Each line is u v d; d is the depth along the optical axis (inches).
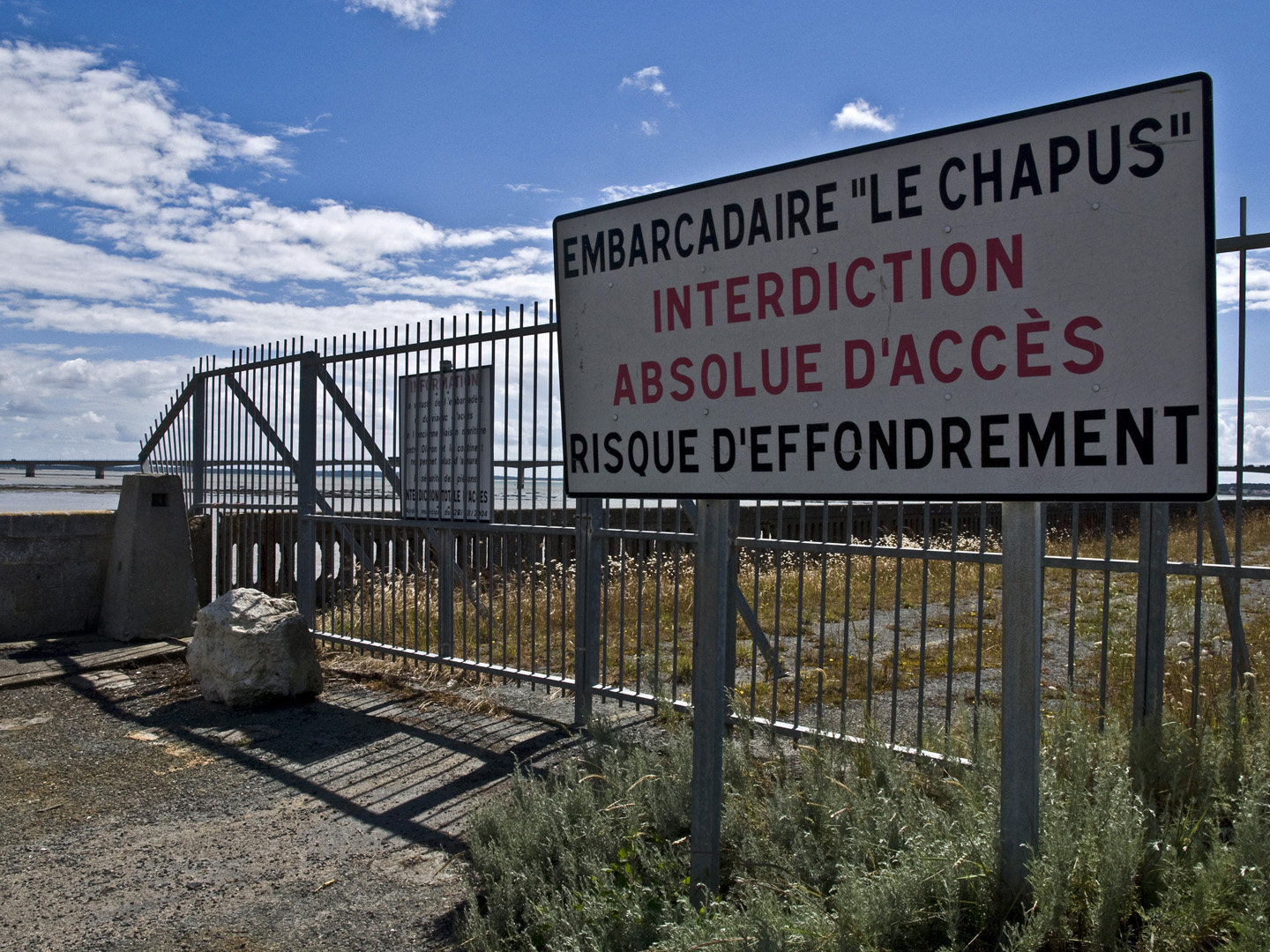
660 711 197.6
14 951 125.8
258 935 129.0
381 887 142.6
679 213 114.2
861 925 98.4
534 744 210.7
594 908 115.0
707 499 112.0
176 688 263.6
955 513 153.8
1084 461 87.6
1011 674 97.5
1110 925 95.6
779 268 106.0
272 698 246.1
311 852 155.6
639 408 117.6
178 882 145.3
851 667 277.1
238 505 346.9
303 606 309.3
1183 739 131.4
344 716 236.7
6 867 151.5
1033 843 97.2
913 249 96.9
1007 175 91.2
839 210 101.7
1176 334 83.2
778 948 95.3
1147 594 144.7
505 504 240.5
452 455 256.2
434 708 243.0
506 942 120.5
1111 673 253.6
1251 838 103.0
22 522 322.7
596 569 223.0
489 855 136.9
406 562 275.7
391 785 186.2
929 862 105.7
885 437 98.7
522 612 346.6
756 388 107.8
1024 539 94.4
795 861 123.0
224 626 245.6
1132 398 85.1
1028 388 90.4
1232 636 141.3
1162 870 104.2
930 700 238.8
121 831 165.8
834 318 102.1
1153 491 84.2
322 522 303.1
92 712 241.3
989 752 141.3
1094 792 121.3
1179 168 82.8
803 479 104.2
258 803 178.4
